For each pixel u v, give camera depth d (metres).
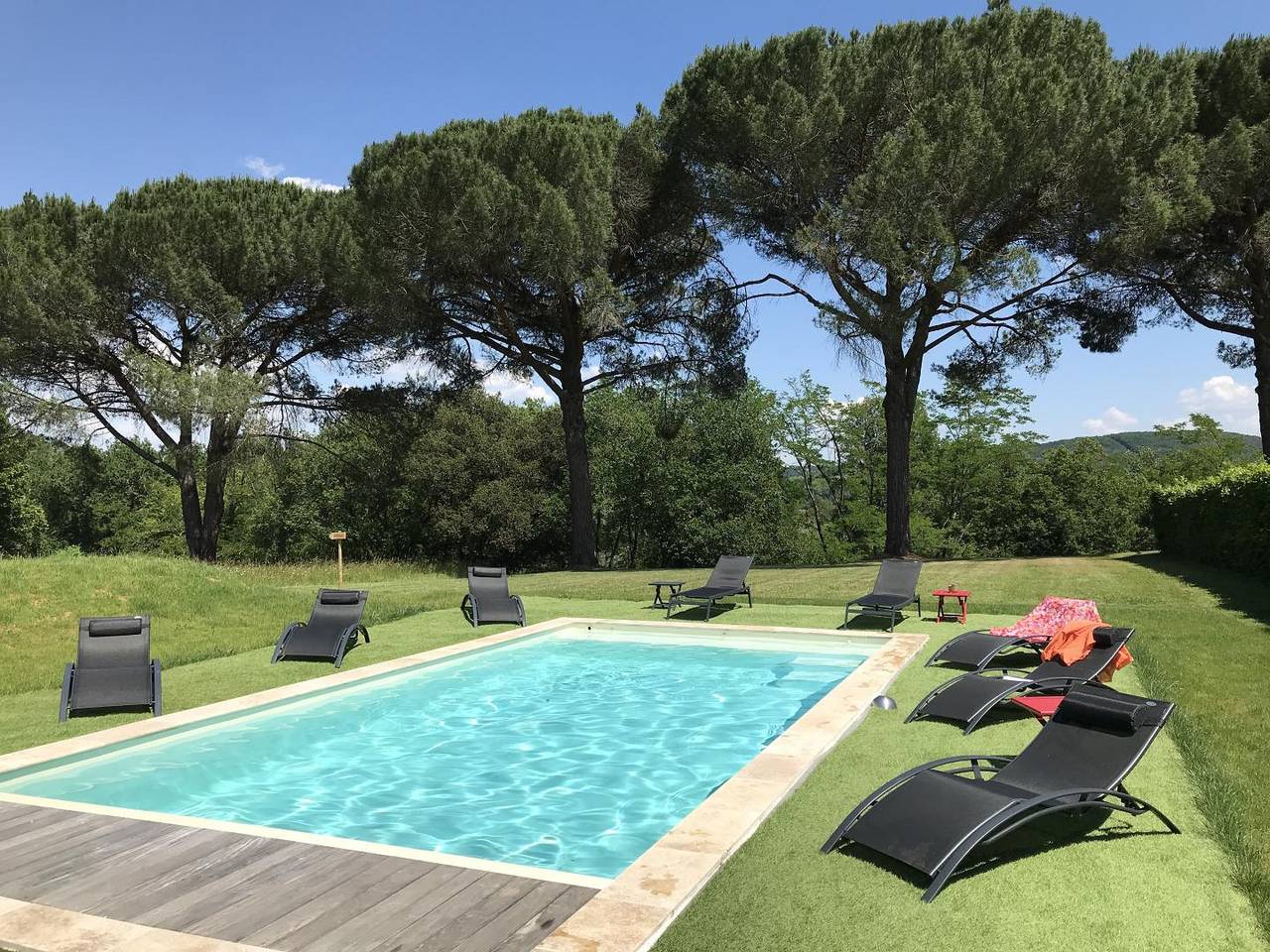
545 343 25.30
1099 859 3.91
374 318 23.17
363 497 35.88
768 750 5.44
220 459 23.56
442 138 21.58
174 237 22.56
